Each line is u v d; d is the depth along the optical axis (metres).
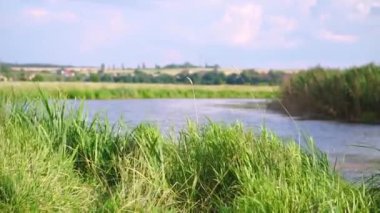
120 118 8.01
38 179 5.81
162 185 6.17
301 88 23.28
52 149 6.77
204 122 7.66
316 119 20.06
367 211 5.24
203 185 6.41
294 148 6.57
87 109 8.01
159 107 28.19
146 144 7.02
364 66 22.25
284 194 5.38
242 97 46.34
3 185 5.61
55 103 7.98
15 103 8.22
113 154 6.92
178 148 6.98
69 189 6.06
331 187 5.57
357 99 20.06
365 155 11.08
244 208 5.35
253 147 6.58
